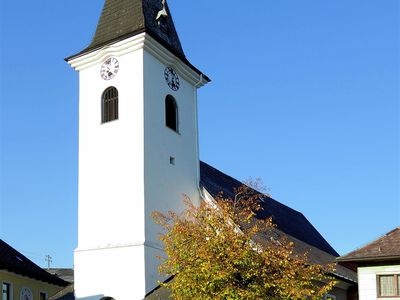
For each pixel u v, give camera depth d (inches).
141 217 1207.6
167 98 1376.7
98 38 1389.0
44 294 1646.2
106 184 1273.4
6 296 1430.9
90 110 1342.3
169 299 1121.4
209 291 865.5
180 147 1384.1
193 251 916.0
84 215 1284.4
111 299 1210.0
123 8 1395.2
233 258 876.0
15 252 1626.5
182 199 1348.4
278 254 920.3
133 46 1306.6
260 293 868.0
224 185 1627.7
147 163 1248.2
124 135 1275.8
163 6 1435.8
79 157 1326.3
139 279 1168.8
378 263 1116.5
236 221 983.6
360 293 1117.1
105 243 1239.5
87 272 1237.7
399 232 1152.2
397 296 1088.8
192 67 1456.7
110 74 1332.4
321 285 1274.6
